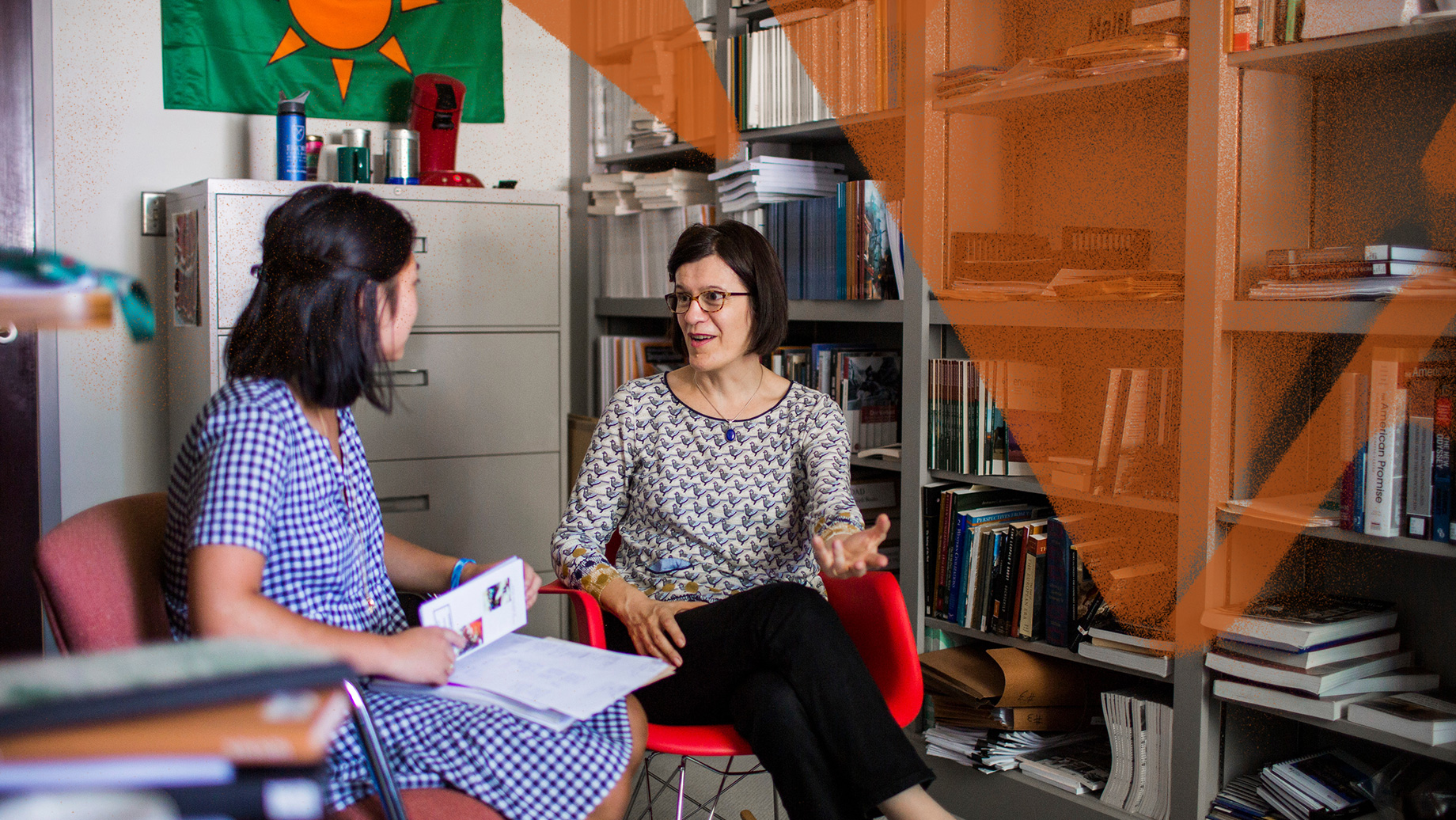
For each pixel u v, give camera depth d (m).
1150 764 1.92
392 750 1.17
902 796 1.38
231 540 1.05
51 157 2.72
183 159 2.90
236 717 0.45
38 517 2.74
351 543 1.24
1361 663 1.77
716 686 1.54
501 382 2.84
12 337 2.68
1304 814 1.75
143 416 2.87
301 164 2.78
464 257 2.76
